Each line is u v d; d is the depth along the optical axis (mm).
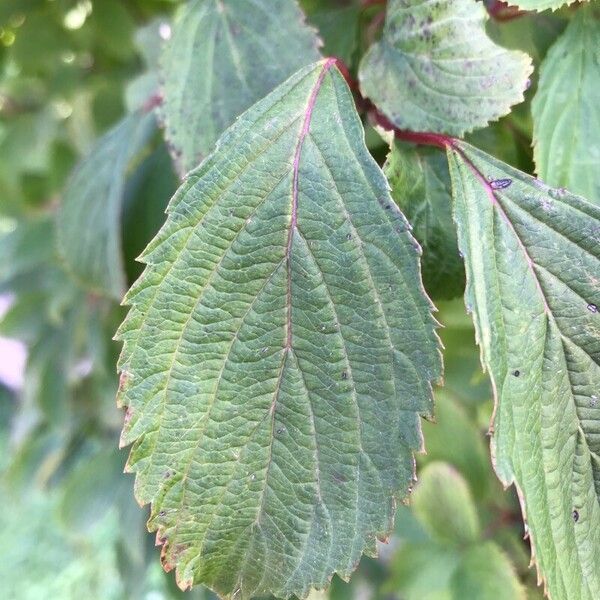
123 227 248
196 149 209
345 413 185
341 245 183
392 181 194
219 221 184
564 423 187
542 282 186
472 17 191
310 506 188
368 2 226
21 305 453
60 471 505
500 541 284
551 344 186
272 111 185
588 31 202
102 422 473
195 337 184
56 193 411
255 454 187
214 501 188
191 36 211
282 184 183
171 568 189
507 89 190
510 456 180
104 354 371
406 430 183
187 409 186
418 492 281
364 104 208
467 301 179
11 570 692
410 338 182
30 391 464
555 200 186
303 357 185
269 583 191
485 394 260
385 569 365
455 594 272
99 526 705
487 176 188
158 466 186
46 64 398
